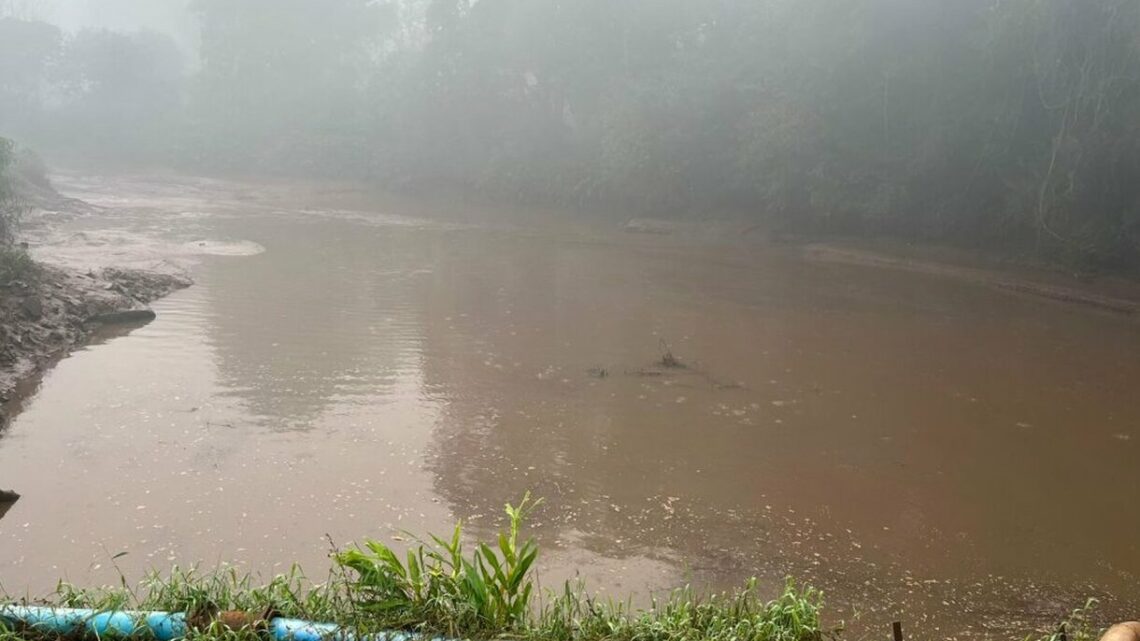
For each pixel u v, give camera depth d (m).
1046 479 8.75
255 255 19.45
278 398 9.99
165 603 4.83
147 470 7.91
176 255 18.81
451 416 9.67
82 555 6.41
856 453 9.20
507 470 8.28
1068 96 20.42
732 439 9.41
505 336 13.28
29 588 5.94
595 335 13.61
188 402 9.73
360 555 4.90
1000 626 6.10
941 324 15.66
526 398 10.41
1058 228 21.36
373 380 10.80
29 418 9.12
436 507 7.43
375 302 15.24
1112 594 6.62
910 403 10.98
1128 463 9.27
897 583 6.61
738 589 6.38
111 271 15.33
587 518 7.39
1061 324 16.16
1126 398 11.62
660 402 10.52
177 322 13.27
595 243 24.33
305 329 13.15
